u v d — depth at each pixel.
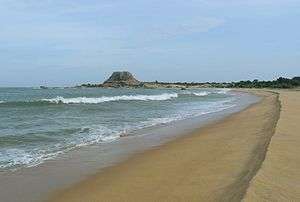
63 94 86.56
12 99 59.59
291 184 8.69
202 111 36.59
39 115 31.02
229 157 12.70
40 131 21.06
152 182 10.73
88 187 10.71
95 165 13.34
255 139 15.70
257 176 9.19
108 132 21.25
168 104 48.72
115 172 12.30
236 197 8.11
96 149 16.28
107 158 14.47
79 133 20.69
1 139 18.27
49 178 11.68
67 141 18.17
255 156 12.01
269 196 7.89
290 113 24.61
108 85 193.25
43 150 15.97
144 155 14.92
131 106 43.53
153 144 17.45
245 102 53.16
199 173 11.08
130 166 13.06
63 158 14.47
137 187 10.36
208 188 9.47
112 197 9.65
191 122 26.41
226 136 18.20
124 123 25.62
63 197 9.89
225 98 69.62
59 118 28.48
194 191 9.38
